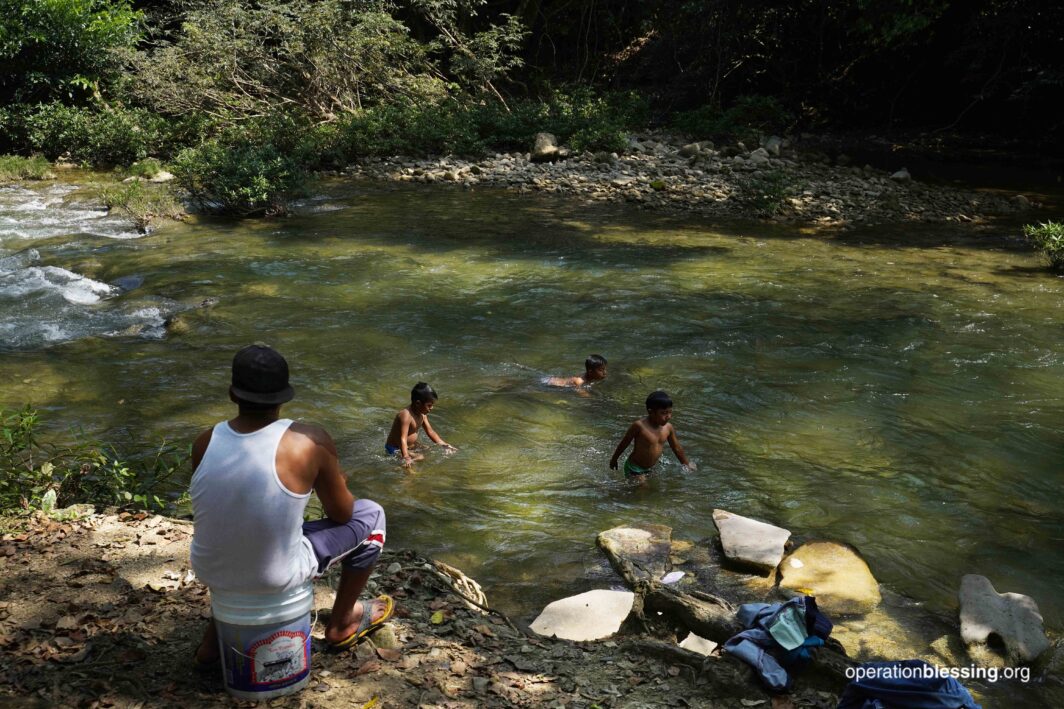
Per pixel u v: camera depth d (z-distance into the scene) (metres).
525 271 13.07
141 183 19.64
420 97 27.47
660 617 4.83
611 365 9.26
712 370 9.15
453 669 3.90
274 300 11.45
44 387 8.48
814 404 8.33
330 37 25.30
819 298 11.84
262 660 3.40
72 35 24.14
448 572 5.13
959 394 8.59
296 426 3.26
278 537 3.18
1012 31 25.50
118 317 10.75
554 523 6.20
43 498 5.41
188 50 25.39
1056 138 27.67
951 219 17.70
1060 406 8.31
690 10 28.20
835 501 6.54
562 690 3.87
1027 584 5.51
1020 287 12.52
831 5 27.58
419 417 7.21
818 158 23.55
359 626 3.92
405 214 17.31
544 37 34.97
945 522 6.26
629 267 13.38
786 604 4.13
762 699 3.83
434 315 10.91
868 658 4.67
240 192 16.72
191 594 4.33
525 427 7.77
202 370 8.99
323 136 23.17
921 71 30.72
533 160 22.81
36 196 18.58
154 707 3.40
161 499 6.30
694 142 24.95
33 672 3.62
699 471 7.00
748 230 16.34
